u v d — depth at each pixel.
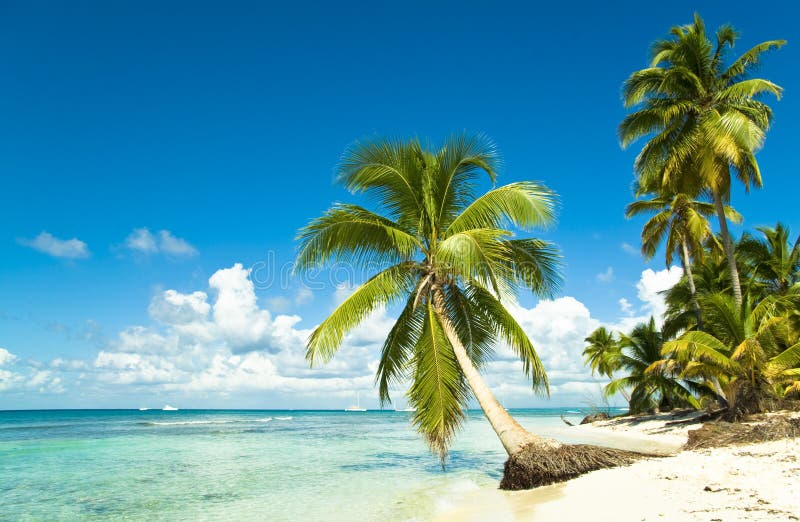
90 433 38.75
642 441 22.14
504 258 11.88
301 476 15.21
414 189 13.77
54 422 62.69
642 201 24.81
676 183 21.30
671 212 22.94
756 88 17.97
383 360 14.02
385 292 12.52
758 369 18.75
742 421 17.80
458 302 14.28
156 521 9.70
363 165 13.27
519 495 10.21
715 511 6.54
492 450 22.91
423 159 13.89
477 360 14.54
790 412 17.91
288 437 34.34
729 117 18.09
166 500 11.73
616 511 7.21
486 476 14.55
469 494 11.23
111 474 16.05
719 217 20.03
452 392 12.23
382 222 13.73
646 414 38.34
